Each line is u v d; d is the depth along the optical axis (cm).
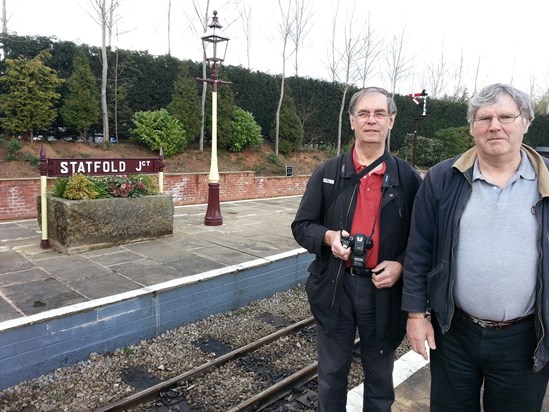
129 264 535
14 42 1116
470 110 184
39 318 362
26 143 1115
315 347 441
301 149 1780
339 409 249
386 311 223
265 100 1653
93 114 1222
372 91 221
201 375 374
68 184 591
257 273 552
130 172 661
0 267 515
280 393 354
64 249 579
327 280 230
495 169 181
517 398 190
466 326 192
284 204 1158
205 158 1388
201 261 556
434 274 194
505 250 174
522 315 179
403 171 228
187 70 1390
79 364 385
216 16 749
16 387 345
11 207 839
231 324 486
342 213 227
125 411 323
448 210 189
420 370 364
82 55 1202
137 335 431
